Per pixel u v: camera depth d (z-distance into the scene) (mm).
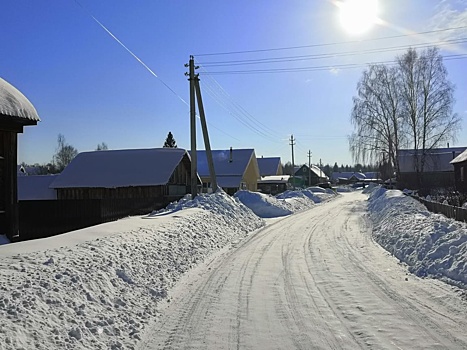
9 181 14008
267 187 70188
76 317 5980
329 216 25609
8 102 13219
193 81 23516
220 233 16219
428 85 44906
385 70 47344
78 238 9922
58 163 90250
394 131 46875
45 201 17969
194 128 23484
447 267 9102
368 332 6008
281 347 5586
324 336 5922
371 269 10234
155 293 8070
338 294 8055
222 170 55000
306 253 12719
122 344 5664
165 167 34156
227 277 9734
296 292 8289
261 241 15656
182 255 11312
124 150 38188
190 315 6992
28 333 5078
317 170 108812
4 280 6141
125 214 22047
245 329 6289
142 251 10078
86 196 34219
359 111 48375
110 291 7324
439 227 11672
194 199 21344
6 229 13898
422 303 7305
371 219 22469
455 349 5340
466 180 36625
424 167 48531
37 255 7672
